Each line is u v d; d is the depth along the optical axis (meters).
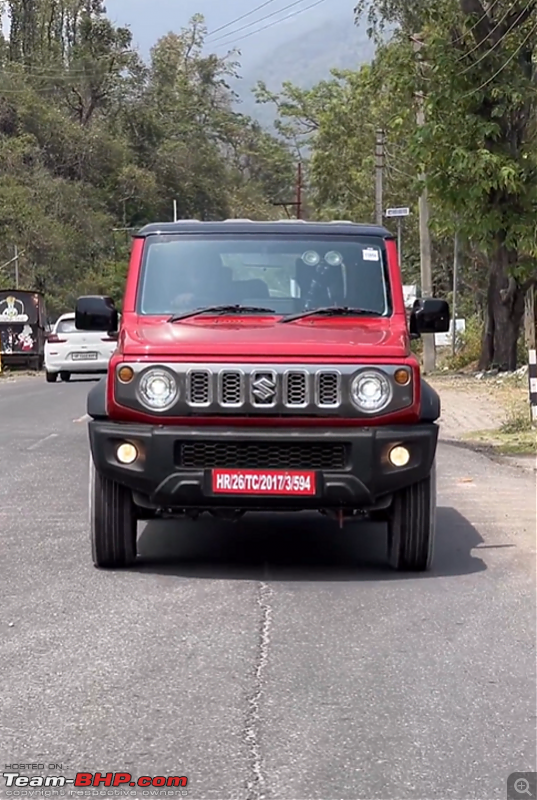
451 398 23.28
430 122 22.38
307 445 7.05
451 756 4.61
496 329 29.95
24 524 9.39
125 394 7.14
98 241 67.75
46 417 19.06
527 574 7.69
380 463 7.07
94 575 7.59
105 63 78.88
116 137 77.88
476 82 22.59
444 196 22.02
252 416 7.06
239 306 8.00
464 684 5.46
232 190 90.50
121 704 5.16
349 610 6.75
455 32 23.39
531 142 22.61
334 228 8.41
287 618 6.56
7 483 11.66
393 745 4.71
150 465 7.07
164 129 84.69
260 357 7.12
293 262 8.24
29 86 74.62
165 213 81.44
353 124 50.44
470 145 22.16
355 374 7.11
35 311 40.09
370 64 33.06
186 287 8.13
